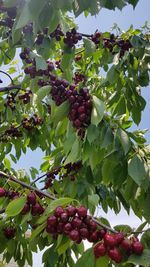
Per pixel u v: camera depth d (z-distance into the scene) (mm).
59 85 2641
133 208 2828
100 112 2328
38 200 2227
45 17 2393
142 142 2564
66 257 3357
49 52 3100
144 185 2357
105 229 1975
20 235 3289
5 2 2367
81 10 2295
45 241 2967
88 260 1974
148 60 3662
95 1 2318
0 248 3150
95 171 3148
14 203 2096
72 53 3207
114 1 2436
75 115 2475
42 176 3682
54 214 1980
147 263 1772
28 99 4348
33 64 2916
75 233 1920
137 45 3609
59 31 3104
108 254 1880
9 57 3758
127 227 2068
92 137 2369
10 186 2598
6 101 4484
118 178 2553
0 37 3629
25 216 2234
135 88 3605
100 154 2533
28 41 2957
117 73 3555
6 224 3137
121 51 3758
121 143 2367
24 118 4770
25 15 2127
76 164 3533
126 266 1902
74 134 2676
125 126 2754
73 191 3461
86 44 3223
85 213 1953
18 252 3635
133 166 2328
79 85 2498
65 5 2186
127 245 1868
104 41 3771
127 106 3576
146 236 2092
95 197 2639
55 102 2682
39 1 2117
